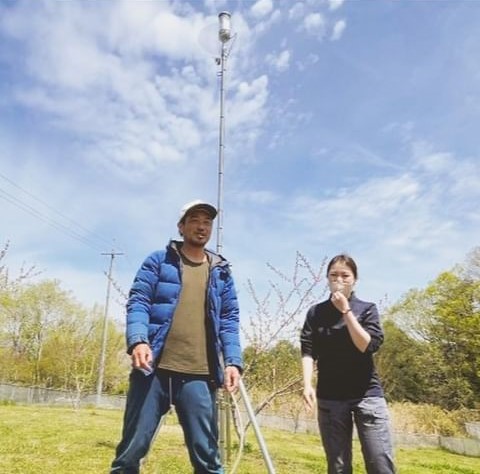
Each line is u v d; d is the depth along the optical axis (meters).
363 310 2.83
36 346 31.23
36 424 9.48
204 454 2.20
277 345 8.60
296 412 14.39
